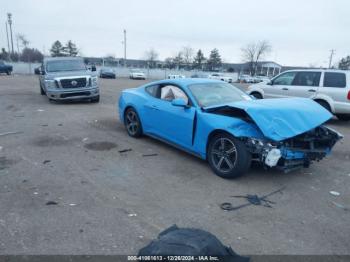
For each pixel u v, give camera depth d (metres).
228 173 4.52
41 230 3.15
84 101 13.40
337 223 3.45
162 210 3.63
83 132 7.36
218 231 3.22
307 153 4.44
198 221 3.41
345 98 8.85
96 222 3.33
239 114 4.81
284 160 4.29
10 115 9.55
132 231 3.17
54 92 11.84
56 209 3.59
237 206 3.77
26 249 2.85
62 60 13.21
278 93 10.38
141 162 5.27
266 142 4.22
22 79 30.00
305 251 2.93
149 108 6.16
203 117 4.84
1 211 3.52
